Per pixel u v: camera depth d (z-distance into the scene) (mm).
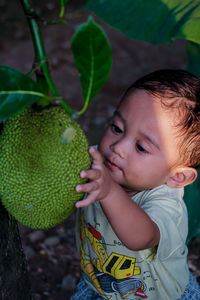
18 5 6820
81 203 1022
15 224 1380
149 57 5691
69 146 993
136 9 1455
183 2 1491
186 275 1614
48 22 1018
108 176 1069
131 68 5430
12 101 929
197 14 1465
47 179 988
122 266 1534
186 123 1335
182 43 5996
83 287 1791
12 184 1004
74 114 1020
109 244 1518
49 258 2803
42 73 1030
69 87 5031
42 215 1040
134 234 1192
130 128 1354
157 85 1356
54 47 5836
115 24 1437
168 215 1369
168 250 1373
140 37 1438
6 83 918
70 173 995
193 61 2121
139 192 1459
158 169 1376
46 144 989
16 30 6297
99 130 4215
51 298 2500
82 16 6617
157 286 1537
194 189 2145
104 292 1644
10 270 1345
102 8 1441
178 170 1409
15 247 1387
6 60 5594
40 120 1013
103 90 4957
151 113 1333
